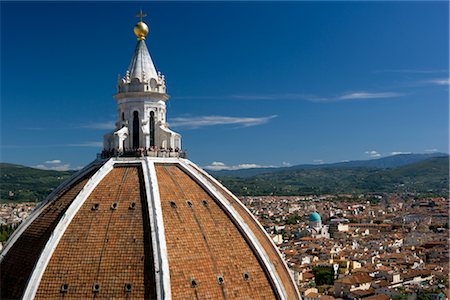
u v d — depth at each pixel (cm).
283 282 10344
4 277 9694
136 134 11144
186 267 8962
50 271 8938
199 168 11388
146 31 11606
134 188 9888
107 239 9150
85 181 10494
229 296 9075
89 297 8644
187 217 9625
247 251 9788
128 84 11256
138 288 8638
